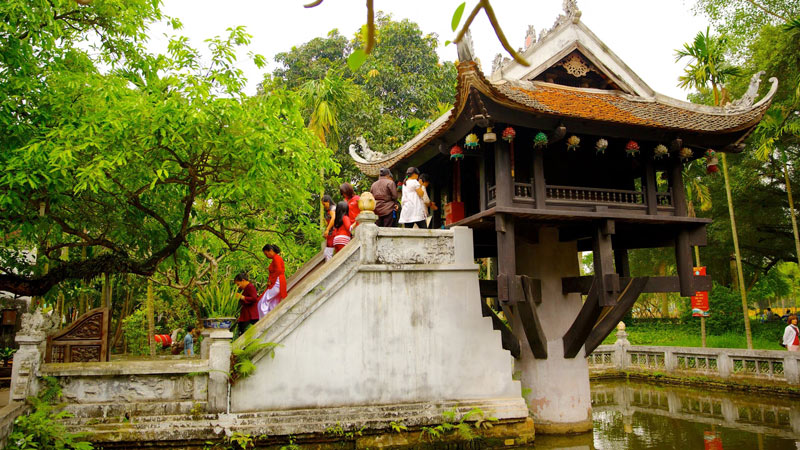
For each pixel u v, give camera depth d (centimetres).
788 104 1670
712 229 2383
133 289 1828
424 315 845
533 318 933
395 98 2388
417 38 2528
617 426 1117
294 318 789
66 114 793
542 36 1058
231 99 787
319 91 1691
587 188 946
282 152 884
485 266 2136
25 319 726
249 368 740
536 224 1021
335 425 757
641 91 1100
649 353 1873
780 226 2305
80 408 715
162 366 745
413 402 814
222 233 1049
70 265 907
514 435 829
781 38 1603
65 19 889
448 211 1052
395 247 854
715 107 1028
